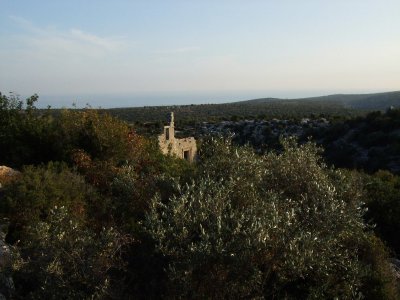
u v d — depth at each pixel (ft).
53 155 65.92
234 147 39.86
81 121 68.08
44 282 24.02
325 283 27.81
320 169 37.96
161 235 24.30
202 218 26.00
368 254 38.96
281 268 24.88
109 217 38.06
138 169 62.69
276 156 40.04
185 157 113.91
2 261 29.84
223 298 23.52
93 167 57.00
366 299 34.60
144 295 27.02
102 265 25.39
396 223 57.11
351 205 32.07
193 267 22.68
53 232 26.16
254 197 32.45
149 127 213.66
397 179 88.94
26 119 71.82
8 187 41.29
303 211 30.63
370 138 150.30
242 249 22.99
